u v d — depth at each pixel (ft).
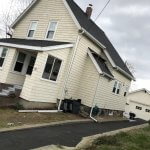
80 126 51.03
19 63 62.69
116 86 83.30
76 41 62.44
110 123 67.51
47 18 69.67
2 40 66.74
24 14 75.05
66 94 63.72
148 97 135.13
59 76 61.05
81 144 34.86
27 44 57.21
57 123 47.01
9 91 54.85
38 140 33.60
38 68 54.29
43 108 57.72
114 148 32.55
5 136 32.37
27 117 46.52
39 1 72.74
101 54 76.54
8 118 42.68
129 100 138.72
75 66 64.69
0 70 62.08
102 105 75.00
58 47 57.77
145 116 133.69
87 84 67.97
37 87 54.85
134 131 52.42
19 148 28.73
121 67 83.87
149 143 41.29
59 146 32.07
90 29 72.59
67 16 65.31
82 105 67.31
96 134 45.78
